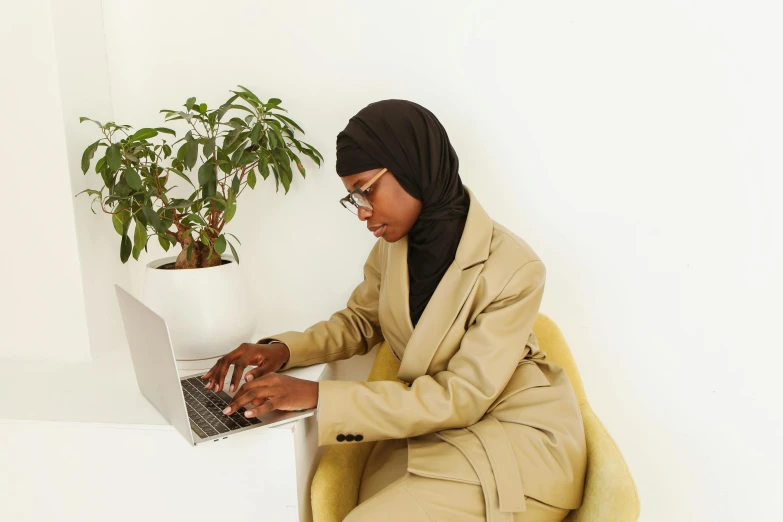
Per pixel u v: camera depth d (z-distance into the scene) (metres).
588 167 1.69
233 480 1.28
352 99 1.75
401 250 1.42
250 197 1.84
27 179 1.63
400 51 1.71
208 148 1.47
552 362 1.46
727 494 1.78
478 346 1.26
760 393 1.71
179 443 1.28
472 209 1.35
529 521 1.17
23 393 1.46
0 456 1.34
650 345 1.75
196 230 1.59
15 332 1.73
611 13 1.62
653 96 1.64
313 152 1.73
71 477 1.33
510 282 1.29
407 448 1.34
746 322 1.69
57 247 1.66
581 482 1.25
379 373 1.55
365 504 1.13
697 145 1.64
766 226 1.64
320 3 1.71
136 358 1.36
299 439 1.28
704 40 1.59
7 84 1.59
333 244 1.83
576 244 1.73
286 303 1.89
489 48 1.67
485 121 1.71
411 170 1.29
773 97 1.58
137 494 1.32
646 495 1.83
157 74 1.81
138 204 1.52
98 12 1.75
